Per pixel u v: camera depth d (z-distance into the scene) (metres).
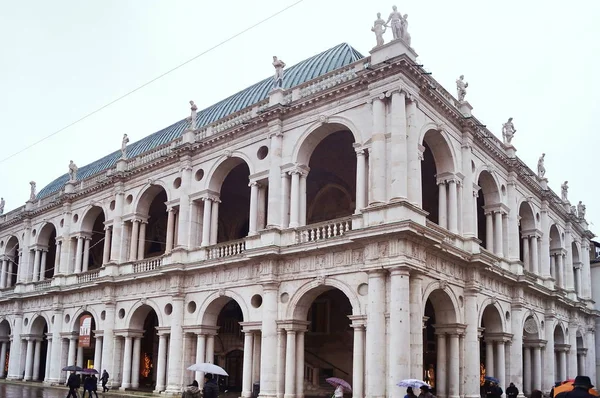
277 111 35.50
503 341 38.53
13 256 64.50
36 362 55.38
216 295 37.09
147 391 41.00
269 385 32.22
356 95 32.53
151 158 46.09
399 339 27.41
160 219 54.38
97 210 51.72
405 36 31.73
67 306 50.59
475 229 36.06
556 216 53.66
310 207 45.47
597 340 61.00
